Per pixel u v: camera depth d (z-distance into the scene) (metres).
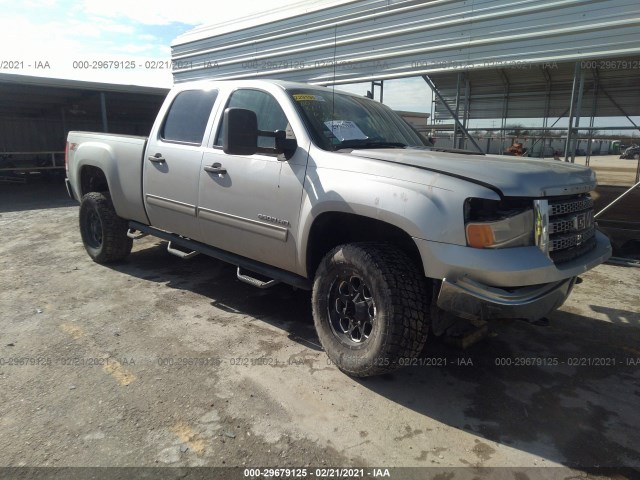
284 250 3.49
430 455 2.44
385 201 2.81
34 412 2.72
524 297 2.61
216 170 3.88
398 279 2.79
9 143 18.48
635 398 3.01
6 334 3.72
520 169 2.85
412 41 7.78
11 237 7.31
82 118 20.41
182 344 3.59
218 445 2.47
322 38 9.14
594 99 11.32
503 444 2.54
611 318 4.27
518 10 6.59
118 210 5.15
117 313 4.17
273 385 3.04
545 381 3.20
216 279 5.12
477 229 2.58
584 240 3.21
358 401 2.90
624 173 16.45
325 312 3.24
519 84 11.83
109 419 2.66
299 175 3.31
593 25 6.00
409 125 4.57
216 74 11.69
